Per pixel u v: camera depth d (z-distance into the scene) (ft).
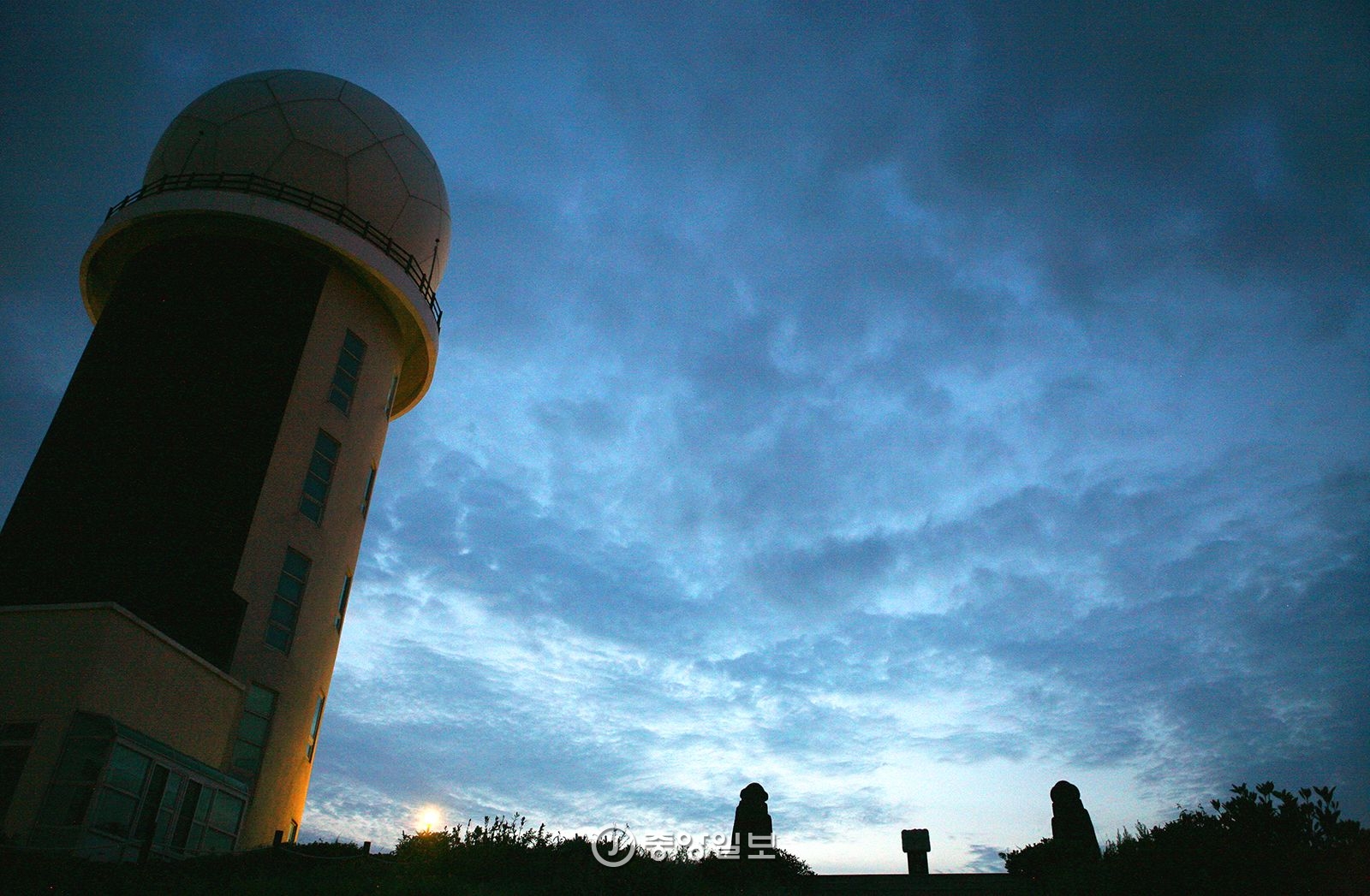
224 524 83.05
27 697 61.93
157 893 47.73
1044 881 56.29
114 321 92.99
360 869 53.11
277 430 89.66
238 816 77.30
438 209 113.39
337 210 101.50
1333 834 34.86
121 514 81.15
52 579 77.92
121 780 61.93
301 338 95.20
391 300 106.32
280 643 86.89
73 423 86.38
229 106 102.32
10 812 56.95
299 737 86.53
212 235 97.91
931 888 58.44
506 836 57.36
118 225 97.40
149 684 68.39
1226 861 36.06
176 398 87.92
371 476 105.29
